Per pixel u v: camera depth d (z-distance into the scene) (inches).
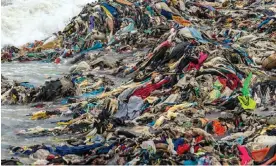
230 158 532.4
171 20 1353.3
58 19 1541.6
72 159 555.2
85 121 674.2
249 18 1387.8
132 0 1459.2
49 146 590.9
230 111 698.2
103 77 925.8
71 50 1234.6
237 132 621.0
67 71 1070.4
